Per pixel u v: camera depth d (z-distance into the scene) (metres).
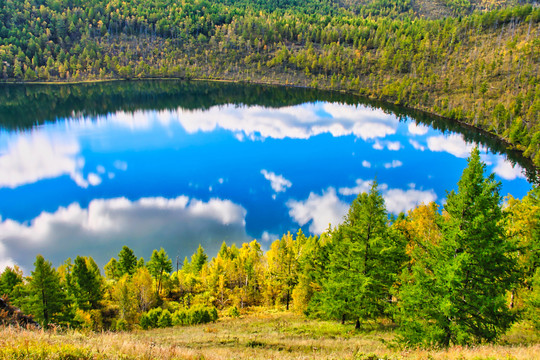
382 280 23.08
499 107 139.62
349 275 23.39
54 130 156.75
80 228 67.56
